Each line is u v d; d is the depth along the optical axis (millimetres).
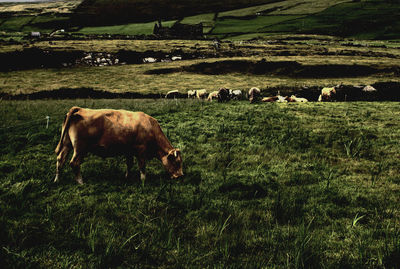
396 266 4688
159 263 4742
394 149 11164
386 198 7230
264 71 52344
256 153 10789
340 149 11328
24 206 6172
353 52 65062
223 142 11953
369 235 5598
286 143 11844
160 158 8219
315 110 18859
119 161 9641
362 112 18266
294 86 41094
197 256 4914
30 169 8281
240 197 7293
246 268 4609
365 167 9492
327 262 4824
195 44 70688
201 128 13930
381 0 160000
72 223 5672
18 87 36906
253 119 15914
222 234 5516
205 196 7195
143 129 7754
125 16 143875
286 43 81125
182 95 36812
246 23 129500
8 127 12227
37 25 116250
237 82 45219
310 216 6344
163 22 130375
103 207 6414
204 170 9016
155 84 42906
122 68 52938
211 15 148375
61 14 134500
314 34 109562
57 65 52438
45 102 23906
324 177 8641
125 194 7180
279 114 17422
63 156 7516
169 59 59156
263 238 5469
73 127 7258
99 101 26109
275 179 8469
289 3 172625
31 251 4758
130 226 5699
